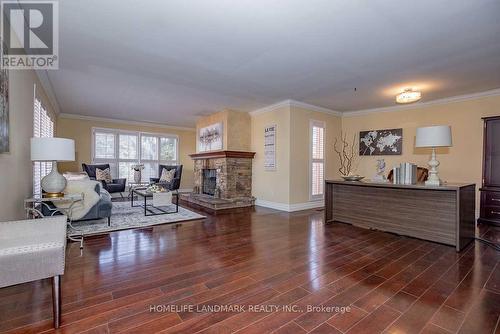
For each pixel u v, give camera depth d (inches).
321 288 79.6
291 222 169.8
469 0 79.8
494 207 163.0
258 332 58.8
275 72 144.0
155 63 132.1
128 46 112.9
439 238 124.5
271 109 226.7
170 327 60.3
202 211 206.7
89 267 94.3
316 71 141.6
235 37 104.5
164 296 74.2
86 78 155.3
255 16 89.5
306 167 220.5
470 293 76.6
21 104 109.0
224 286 80.6
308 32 100.2
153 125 320.2
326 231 147.2
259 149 240.5
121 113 261.3
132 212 197.9
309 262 100.4
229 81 159.9
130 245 120.3
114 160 294.5
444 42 107.7
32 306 68.4
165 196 195.5
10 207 95.0
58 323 60.1
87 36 104.2
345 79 154.6
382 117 228.2
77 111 252.7
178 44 111.0
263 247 118.4
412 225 134.3
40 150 102.1
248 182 247.0
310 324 61.8
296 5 83.0
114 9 85.7
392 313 66.4
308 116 222.1
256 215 192.7
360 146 241.6
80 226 151.9
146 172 316.2
